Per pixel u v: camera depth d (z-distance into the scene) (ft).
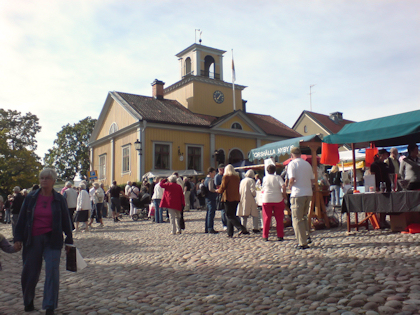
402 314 11.31
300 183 24.12
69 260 14.53
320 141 35.50
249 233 33.76
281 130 125.90
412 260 17.74
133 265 24.09
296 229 24.03
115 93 105.70
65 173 167.22
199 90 114.83
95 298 17.02
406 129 28.35
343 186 57.52
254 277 17.95
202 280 18.49
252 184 34.06
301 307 13.00
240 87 125.39
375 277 15.49
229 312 13.37
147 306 15.17
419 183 26.99
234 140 110.42
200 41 118.83
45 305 13.70
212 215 37.14
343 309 12.32
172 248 29.32
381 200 27.02
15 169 141.18
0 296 18.31
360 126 32.32
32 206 14.71
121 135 103.19
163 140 96.53
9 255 32.40
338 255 20.54
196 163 102.37
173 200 38.01
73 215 50.42
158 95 113.19
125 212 73.72
